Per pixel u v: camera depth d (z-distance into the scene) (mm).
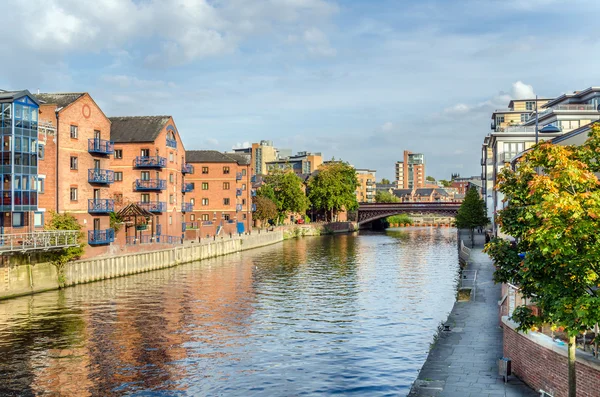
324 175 139625
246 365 27234
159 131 73875
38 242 44938
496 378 20672
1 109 44312
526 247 16641
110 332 33375
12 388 24000
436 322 36219
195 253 71125
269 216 115750
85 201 54812
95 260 52438
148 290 48062
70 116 52875
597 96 72375
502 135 71562
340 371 26359
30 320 36219
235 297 45031
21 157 44906
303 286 50625
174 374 25906
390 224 181500
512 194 17344
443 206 142875
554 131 53250
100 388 24031
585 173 14102
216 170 101188
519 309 16359
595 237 13484
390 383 24734
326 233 132875
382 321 36500
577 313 12875
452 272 60281
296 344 30969
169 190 76812
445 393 19172
